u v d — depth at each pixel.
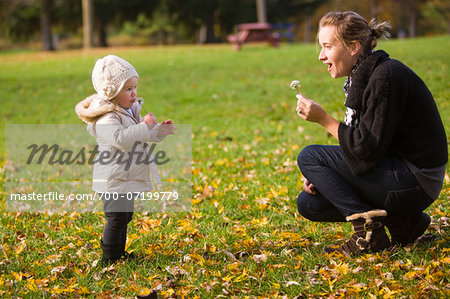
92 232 5.51
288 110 12.66
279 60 20.95
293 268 4.35
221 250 4.78
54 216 6.15
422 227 4.53
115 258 4.64
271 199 6.24
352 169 4.00
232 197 6.42
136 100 4.78
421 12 71.19
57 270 4.53
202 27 60.22
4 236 5.46
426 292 3.71
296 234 4.91
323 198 4.52
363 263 4.23
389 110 3.77
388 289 3.81
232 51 26.64
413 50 20.19
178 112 13.65
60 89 17.67
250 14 56.09
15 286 4.30
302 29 70.12
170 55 25.92
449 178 6.34
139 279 4.33
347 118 4.20
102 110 4.28
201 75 18.92
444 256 4.29
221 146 9.59
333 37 4.02
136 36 74.00
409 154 3.96
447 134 8.66
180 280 4.31
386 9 66.88
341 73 4.14
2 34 56.75
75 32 56.28
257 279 4.20
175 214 6.03
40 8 48.00
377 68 3.86
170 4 53.19
